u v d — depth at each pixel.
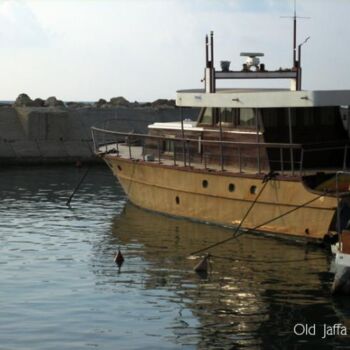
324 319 16.66
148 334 15.66
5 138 54.50
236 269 20.84
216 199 26.03
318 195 22.59
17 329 15.87
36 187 40.06
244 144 24.75
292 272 20.48
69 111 58.88
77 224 28.12
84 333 15.67
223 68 27.11
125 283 19.52
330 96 24.06
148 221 28.23
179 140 27.86
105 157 32.44
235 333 15.78
